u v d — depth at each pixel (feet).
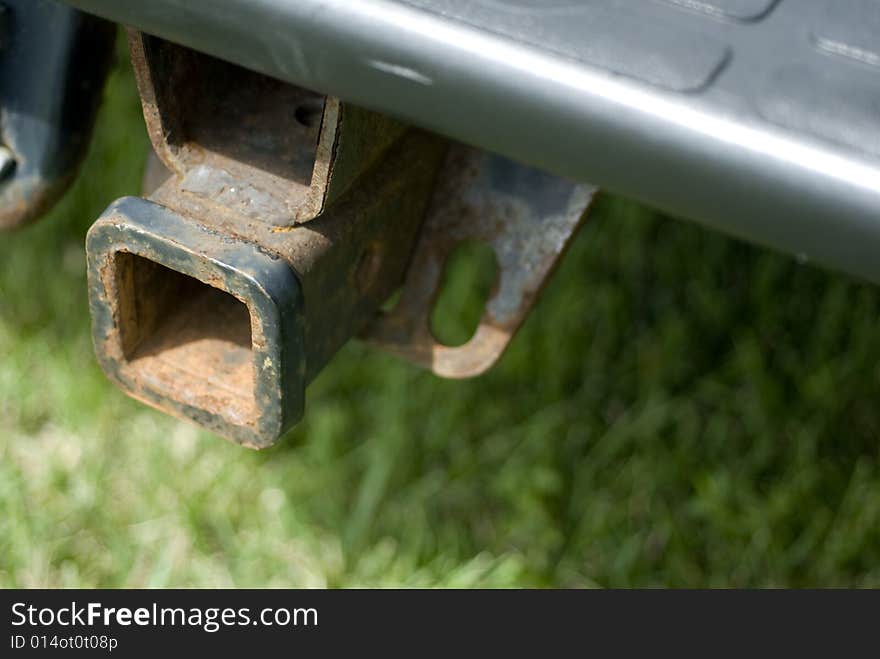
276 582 6.04
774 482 6.83
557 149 2.49
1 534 6.08
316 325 3.48
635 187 2.48
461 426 6.86
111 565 6.09
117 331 3.52
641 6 2.58
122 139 7.71
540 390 7.14
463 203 4.15
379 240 3.79
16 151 3.95
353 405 7.00
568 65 2.42
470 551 6.36
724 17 2.57
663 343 7.50
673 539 6.40
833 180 2.27
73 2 2.90
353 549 6.22
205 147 3.52
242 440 3.51
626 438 6.91
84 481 6.31
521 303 4.14
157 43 3.32
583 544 6.37
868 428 7.10
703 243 7.97
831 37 2.56
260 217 3.33
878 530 6.43
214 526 6.22
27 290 7.28
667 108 2.36
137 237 3.22
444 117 2.57
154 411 6.62
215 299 3.87
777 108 2.37
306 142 3.61
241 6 2.61
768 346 7.53
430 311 4.24
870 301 7.48
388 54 2.52
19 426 6.61
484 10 2.52
